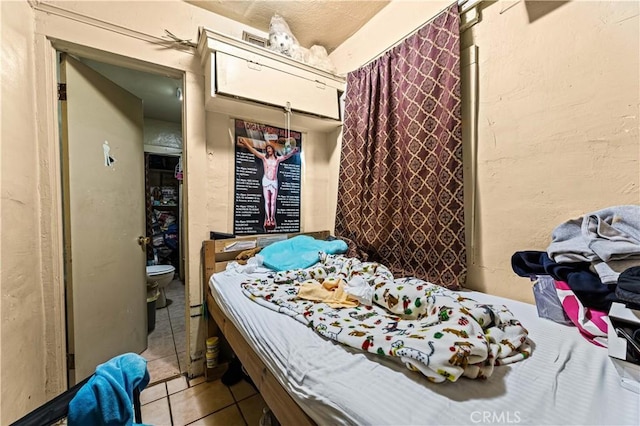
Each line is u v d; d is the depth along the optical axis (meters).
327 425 0.63
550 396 0.60
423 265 1.49
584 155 1.03
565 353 0.76
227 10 1.82
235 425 1.34
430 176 1.46
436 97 1.43
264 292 1.31
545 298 1.00
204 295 1.78
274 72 1.76
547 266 0.97
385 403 0.59
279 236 2.04
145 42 1.61
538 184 1.15
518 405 0.57
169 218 3.97
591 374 0.67
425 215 1.48
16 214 1.14
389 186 1.71
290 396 0.78
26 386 1.17
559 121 1.09
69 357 1.53
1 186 1.03
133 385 0.69
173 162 3.92
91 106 1.67
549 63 1.11
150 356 1.99
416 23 1.63
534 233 1.17
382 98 1.73
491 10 1.29
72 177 1.54
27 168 1.25
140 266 2.09
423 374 0.66
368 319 0.99
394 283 1.15
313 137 2.28
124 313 1.90
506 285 1.26
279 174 2.11
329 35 2.09
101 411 0.61
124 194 1.93
